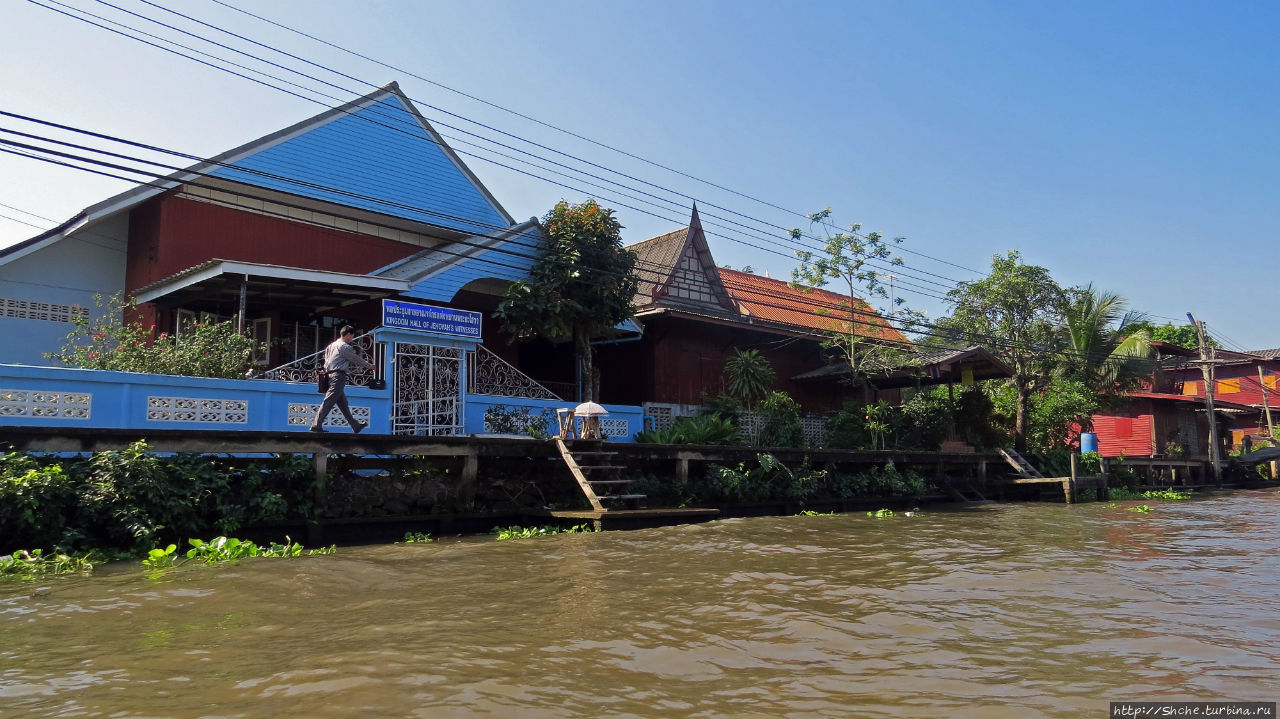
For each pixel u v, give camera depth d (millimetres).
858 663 4762
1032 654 5000
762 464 16766
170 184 15969
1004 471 24812
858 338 23938
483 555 9227
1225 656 4992
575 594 6773
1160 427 36031
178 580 7312
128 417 10352
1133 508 19844
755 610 6184
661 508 14383
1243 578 8102
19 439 8773
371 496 11828
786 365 26406
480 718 3697
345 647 4934
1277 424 46125
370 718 3668
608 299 18953
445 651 4848
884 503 19766
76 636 5223
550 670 4496
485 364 17172
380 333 13852
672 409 20375
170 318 16328
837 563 8867
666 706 3934
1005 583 7621
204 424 11055
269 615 5875
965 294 26625
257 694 4008
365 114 19375
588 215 19219
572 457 13555
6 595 6586
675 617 5910
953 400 25594
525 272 18953
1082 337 28719
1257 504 22344
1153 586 7562
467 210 21141
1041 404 27844
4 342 15469
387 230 19750
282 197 17797
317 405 12305
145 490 9117
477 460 12695
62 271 16312
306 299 16672
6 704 3854
